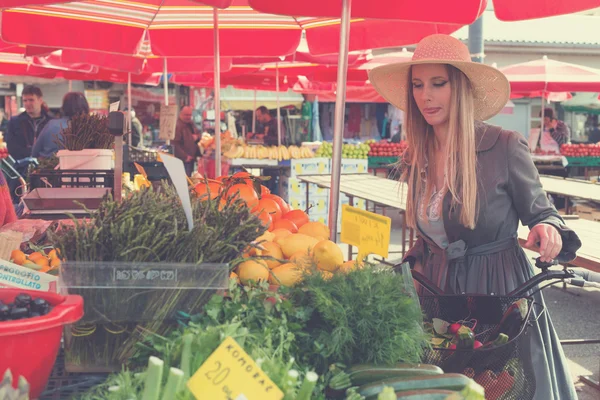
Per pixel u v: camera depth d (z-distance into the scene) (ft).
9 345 4.89
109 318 5.56
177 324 5.60
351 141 67.72
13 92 63.82
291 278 7.38
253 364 4.54
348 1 9.46
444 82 8.68
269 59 29.96
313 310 6.00
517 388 6.68
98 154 13.89
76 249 5.68
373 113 72.84
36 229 10.78
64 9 17.62
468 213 8.57
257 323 5.73
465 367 6.43
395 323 5.87
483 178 8.70
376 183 28.58
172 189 6.79
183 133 39.45
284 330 5.63
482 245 8.80
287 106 65.57
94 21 18.16
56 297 5.44
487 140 8.81
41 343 5.04
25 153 29.45
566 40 74.54
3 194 12.78
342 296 5.94
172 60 29.12
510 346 6.58
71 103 23.97
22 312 5.09
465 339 6.48
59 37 17.83
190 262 5.85
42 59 32.14
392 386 5.42
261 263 7.10
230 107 65.00
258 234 6.36
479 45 28.96
